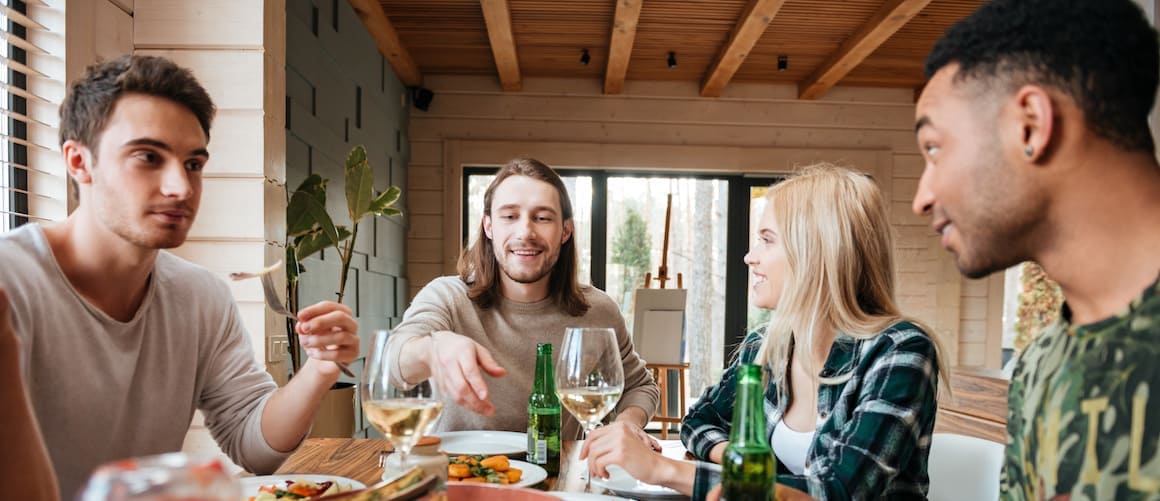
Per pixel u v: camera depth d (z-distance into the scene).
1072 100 0.61
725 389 1.53
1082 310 0.68
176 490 0.31
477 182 5.20
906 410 1.07
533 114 5.07
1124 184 0.61
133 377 1.16
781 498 0.91
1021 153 0.63
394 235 4.58
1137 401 0.60
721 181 5.29
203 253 2.10
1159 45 0.60
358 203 2.74
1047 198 0.64
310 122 2.96
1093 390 0.64
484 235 1.86
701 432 1.44
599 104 5.10
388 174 4.45
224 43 2.08
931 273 5.25
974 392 2.26
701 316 5.24
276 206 2.21
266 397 1.26
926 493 1.14
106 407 1.10
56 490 0.66
